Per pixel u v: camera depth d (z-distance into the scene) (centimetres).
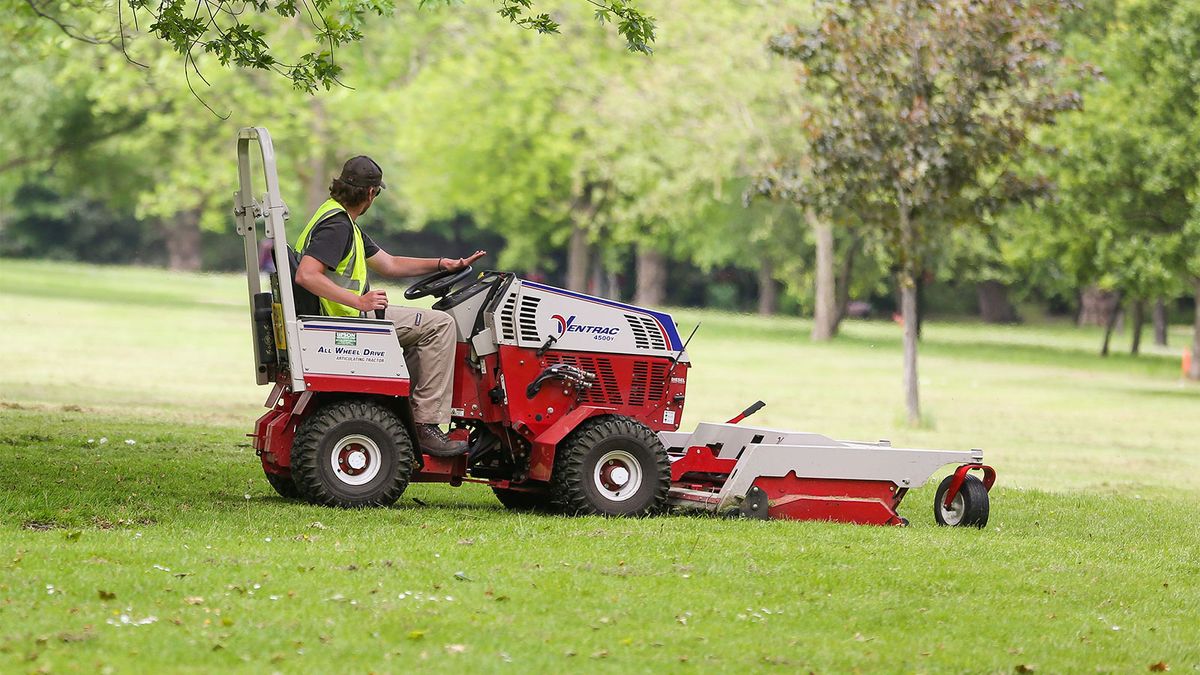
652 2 8756
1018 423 4975
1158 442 4491
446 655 1183
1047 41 4459
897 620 1413
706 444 2177
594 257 13650
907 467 2072
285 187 9531
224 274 14675
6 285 10281
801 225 10912
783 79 8262
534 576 1497
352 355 1895
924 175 4538
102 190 10969
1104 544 2011
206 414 3591
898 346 9700
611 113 9075
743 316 11925
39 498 1830
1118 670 1277
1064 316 14938
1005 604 1520
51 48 4209
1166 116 6919
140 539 1612
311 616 1280
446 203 10781
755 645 1272
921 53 4519
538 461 1958
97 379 4619
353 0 2116
